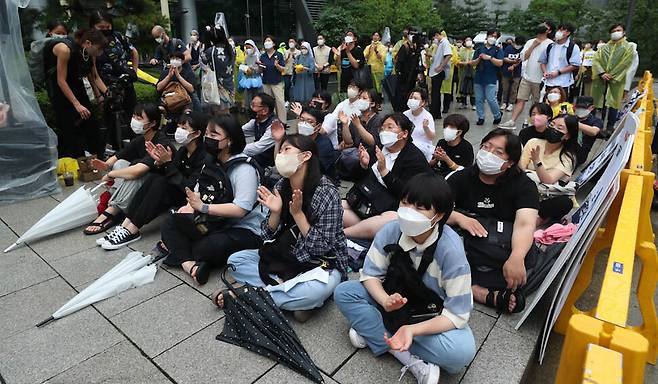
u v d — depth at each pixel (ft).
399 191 11.36
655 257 7.95
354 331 8.06
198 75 28.07
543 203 11.52
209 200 10.68
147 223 12.42
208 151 10.71
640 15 75.72
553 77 23.07
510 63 34.76
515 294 8.96
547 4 86.48
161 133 13.21
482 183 9.73
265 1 59.88
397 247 7.25
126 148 14.02
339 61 32.65
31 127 14.97
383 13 59.82
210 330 8.66
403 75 30.96
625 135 9.81
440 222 6.94
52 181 15.80
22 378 7.45
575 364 4.17
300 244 8.82
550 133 13.26
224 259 10.69
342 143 16.46
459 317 6.91
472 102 38.58
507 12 91.71
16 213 14.23
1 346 8.21
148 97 24.45
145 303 9.56
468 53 36.42
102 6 25.36
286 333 7.91
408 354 7.48
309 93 32.83
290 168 8.49
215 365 7.73
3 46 14.17
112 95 18.57
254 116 17.02
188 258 10.71
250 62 29.07
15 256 11.61
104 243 11.94
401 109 31.65
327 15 57.36
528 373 8.32
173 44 27.53
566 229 9.84
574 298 9.09
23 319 9.02
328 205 8.64
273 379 7.41
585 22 84.64
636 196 7.66
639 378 3.89
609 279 5.23
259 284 9.37
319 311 9.30
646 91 17.94
